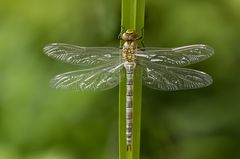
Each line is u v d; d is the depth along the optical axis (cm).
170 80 107
